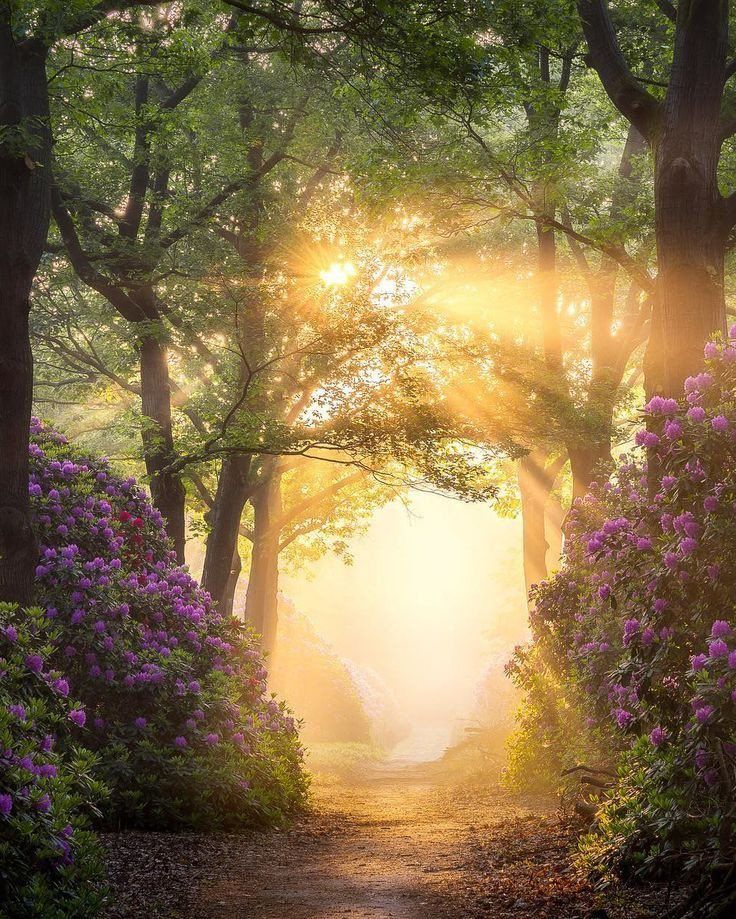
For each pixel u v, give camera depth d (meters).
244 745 10.27
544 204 14.30
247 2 9.19
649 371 10.72
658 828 5.21
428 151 13.53
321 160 17.28
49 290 21.12
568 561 12.00
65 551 9.70
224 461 18.00
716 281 9.43
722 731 4.71
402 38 9.38
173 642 10.30
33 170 9.88
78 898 4.82
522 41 10.48
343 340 12.97
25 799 4.88
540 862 6.65
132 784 8.80
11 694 5.80
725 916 4.48
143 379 17.42
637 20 13.74
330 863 7.62
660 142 9.84
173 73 13.34
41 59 10.34
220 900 6.15
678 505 5.64
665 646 5.57
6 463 9.36
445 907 5.67
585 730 10.82
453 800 13.34
